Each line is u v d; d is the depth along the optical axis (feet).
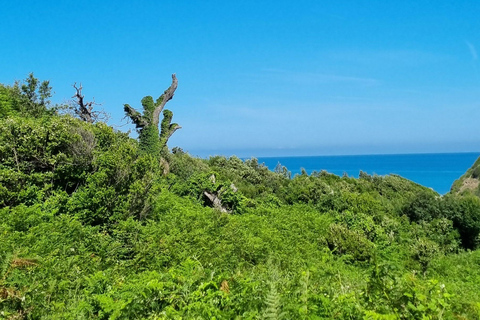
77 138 45.78
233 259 33.19
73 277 23.93
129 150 46.21
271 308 14.76
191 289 18.83
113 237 35.99
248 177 121.29
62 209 39.91
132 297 18.07
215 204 65.00
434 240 74.13
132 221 38.40
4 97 67.62
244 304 16.69
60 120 48.62
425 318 14.02
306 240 50.90
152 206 46.21
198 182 68.13
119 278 24.80
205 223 44.86
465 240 81.97
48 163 44.01
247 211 66.49
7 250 24.94
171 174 74.79
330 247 51.08
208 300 17.43
